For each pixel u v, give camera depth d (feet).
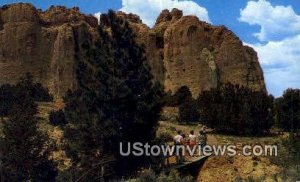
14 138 104.42
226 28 371.56
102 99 114.11
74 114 117.39
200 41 367.45
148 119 114.93
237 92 154.81
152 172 92.32
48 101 245.04
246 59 362.94
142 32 378.32
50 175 106.52
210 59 358.43
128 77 116.47
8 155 103.19
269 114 146.51
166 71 367.04
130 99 113.60
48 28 370.53
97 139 111.14
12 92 176.96
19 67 353.10
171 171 96.94
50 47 362.94
